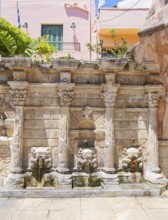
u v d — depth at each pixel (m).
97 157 11.39
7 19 22.28
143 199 9.62
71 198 9.79
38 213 8.26
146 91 11.47
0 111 11.20
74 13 22.86
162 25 7.54
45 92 11.39
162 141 11.40
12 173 10.70
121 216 8.00
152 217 7.91
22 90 10.95
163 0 8.20
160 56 8.92
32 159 10.91
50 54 17.17
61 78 11.11
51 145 11.23
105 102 11.30
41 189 10.21
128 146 11.47
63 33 22.53
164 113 11.36
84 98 11.52
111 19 20.78
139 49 9.80
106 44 21.17
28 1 22.67
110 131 11.16
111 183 10.71
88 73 11.54
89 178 11.00
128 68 11.40
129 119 11.56
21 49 16.31
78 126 11.44
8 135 11.20
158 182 10.79
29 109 11.27
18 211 8.41
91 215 8.09
